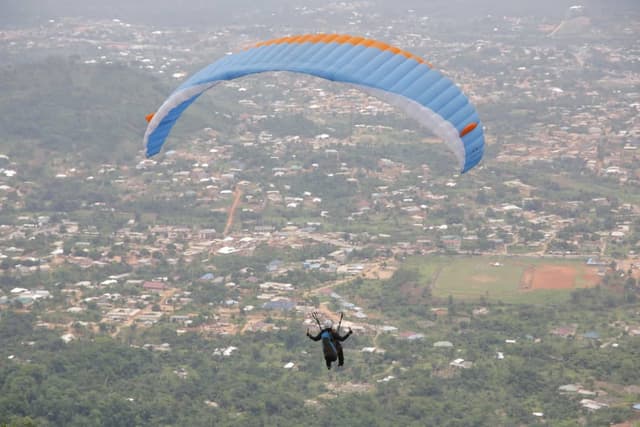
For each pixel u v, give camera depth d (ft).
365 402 626.64
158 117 233.76
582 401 629.51
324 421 599.16
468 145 201.36
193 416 601.62
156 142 244.01
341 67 212.43
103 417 579.89
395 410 620.08
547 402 635.25
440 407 618.85
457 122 201.57
